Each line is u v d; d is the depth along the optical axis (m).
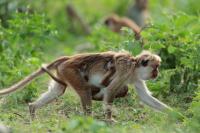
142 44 22.58
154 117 19.50
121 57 19.28
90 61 19.39
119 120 19.50
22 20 25.30
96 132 15.72
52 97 19.59
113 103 20.98
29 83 20.28
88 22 42.31
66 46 34.12
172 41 22.45
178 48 22.11
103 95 19.66
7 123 18.47
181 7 36.06
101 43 26.66
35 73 19.19
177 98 21.23
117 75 19.25
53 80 19.70
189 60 21.34
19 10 29.53
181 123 18.58
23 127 17.94
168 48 21.84
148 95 19.64
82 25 39.28
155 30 22.64
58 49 33.12
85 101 19.30
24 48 25.17
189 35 22.52
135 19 39.44
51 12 36.69
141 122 19.16
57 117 19.48
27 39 25.28
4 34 25.14
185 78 21.62
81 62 19.30
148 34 22.52
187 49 21.92
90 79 19.41
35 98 21.64
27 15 25.56
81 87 19.23
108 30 33.41
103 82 19.41
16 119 19.38
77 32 39.19
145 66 19.53
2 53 24.44
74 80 19.19
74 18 39.22
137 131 17.30
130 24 35.78
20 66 23.75
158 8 36.59
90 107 19.30
